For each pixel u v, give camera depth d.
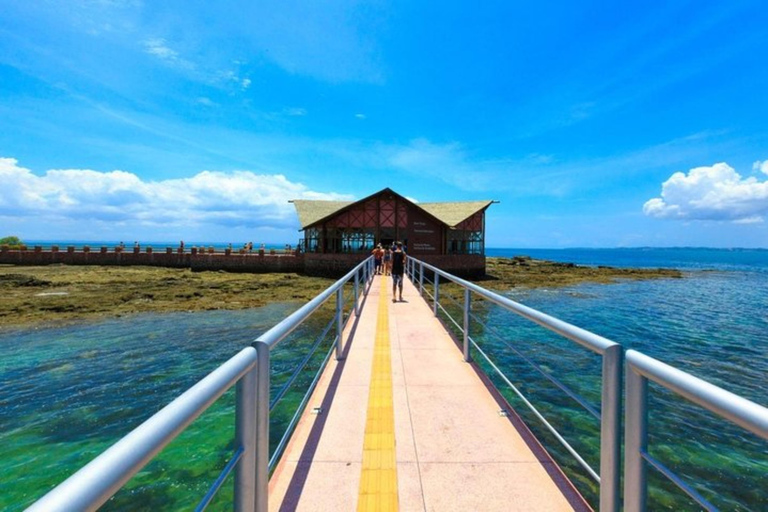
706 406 1.38
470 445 3.41
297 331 14.12
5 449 6.53
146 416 7.77
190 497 5.09
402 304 11.24
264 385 2.04
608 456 2.09
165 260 39.84
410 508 2.62
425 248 35.41
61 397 8.65
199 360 11.29
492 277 36.66
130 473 1.01
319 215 38.25
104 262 39.56
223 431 6.63
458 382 4.91
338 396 4.46
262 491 2.03
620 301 23.98
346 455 3.25
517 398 8.49
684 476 5.75
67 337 13.91
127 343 13.12
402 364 5.61
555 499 2.71
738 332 15.38
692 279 41.28
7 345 12.87
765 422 1.17
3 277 25.91
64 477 5.79
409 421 3.85
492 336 13.66
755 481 5.64
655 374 1.63
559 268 44.78
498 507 2.63
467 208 38.25
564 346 12.48
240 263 36.53
